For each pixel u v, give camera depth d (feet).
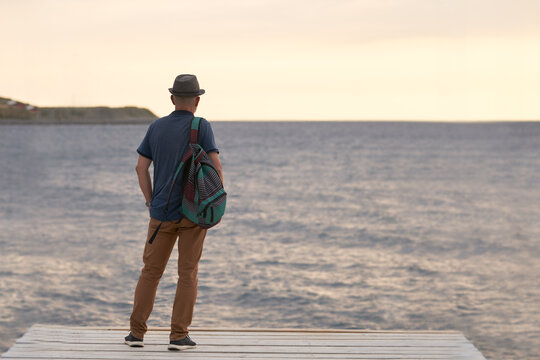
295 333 14.55
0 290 40.52
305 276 46.37
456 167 194.08
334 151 290.97
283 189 121.29
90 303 37.27
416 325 34.55
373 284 44.86
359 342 13.84
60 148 299.17
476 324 35.14
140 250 55.57
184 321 12.92
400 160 229.86
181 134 12.37
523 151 317.01
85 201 97.09
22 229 68.49
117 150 280.10
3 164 190.08
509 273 49.47
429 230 72.64
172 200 12.32
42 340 13.42
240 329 14.78
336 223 76.54
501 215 88.02
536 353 29.81
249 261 51.03
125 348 13.04
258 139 453.99
